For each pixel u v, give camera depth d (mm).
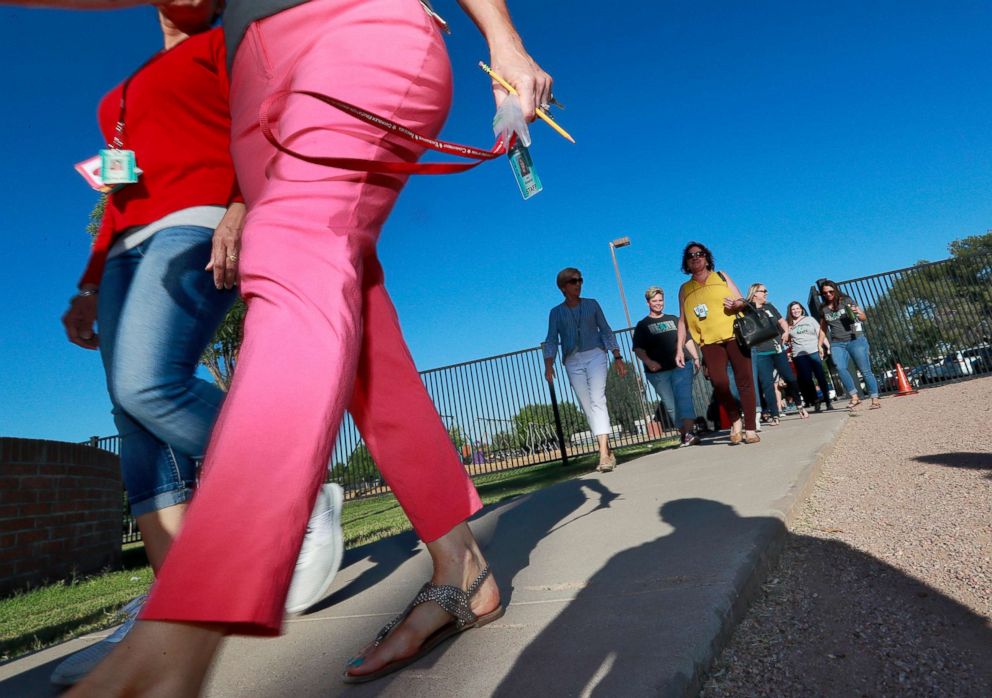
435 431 1533
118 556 7367
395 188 1028
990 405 5805
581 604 1669
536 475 9336
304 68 1000
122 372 1703
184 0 1812
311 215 896
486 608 1608
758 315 5191
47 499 6141
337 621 1979
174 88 1787
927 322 11180
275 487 693
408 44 1057
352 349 844
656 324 7207
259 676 1564
